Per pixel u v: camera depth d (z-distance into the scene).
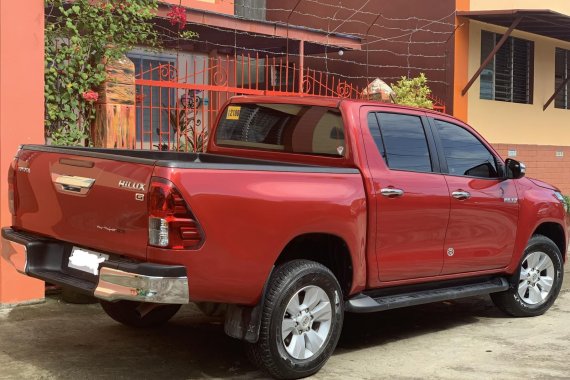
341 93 11.05
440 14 12.96
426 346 5.84
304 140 5.65
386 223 5.39
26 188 4.96
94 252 4.55
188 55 12.81
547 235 7.43
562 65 15.97
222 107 6.38
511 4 13.89
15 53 6.29
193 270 4.20
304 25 14.84
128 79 7.39
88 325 6.08
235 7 13.99
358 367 5.20
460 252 6.07
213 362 5.23
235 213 4.36
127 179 4.22
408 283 5.72
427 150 5.92
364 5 13.98
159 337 5.84
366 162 5.34
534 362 5.40
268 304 4.62
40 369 4.92
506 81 14.35
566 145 16.05
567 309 7.34
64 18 7.31
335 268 5.28
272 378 4.90
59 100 7.06
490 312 7.17
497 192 6.41
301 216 4.73
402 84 11.84
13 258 4.93
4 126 6.24
